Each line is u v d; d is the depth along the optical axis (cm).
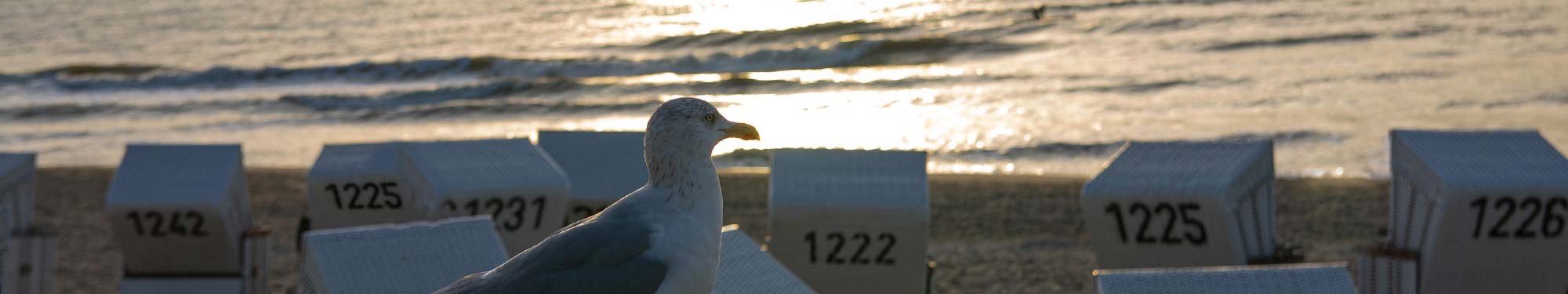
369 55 4803
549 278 433
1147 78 3884
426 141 948
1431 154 847
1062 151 2847
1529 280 841
